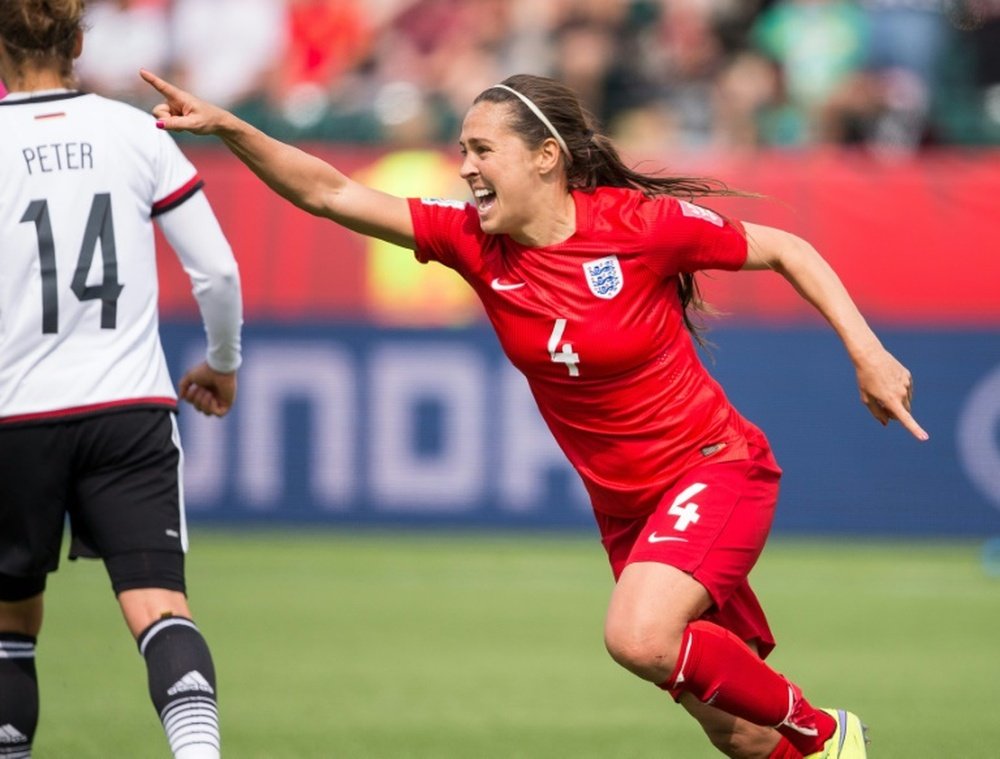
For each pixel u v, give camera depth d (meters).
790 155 43.88
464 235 16.16
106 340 14.78
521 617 31.61
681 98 48.28
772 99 48.91
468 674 25.92
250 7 50.56
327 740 20.89
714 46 49.38
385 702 23.61
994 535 41.03
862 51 49.72
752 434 16.56
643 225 15.68
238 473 41.09
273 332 41.09
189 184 15.34
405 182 41.66
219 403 17.09
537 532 41.16
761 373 40.91
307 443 41.06
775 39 49.78
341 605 32.78
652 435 16.06
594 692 24.64
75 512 15.05
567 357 15.81
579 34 48.81
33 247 14.62
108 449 14.70
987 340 40.84
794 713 16.00
